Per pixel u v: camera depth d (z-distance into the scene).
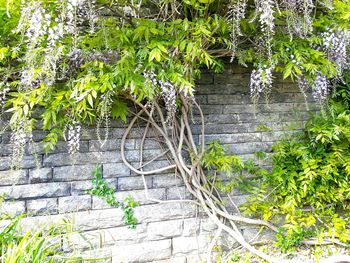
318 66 2.08
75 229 2.14
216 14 1.93
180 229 2.38
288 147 2.56
